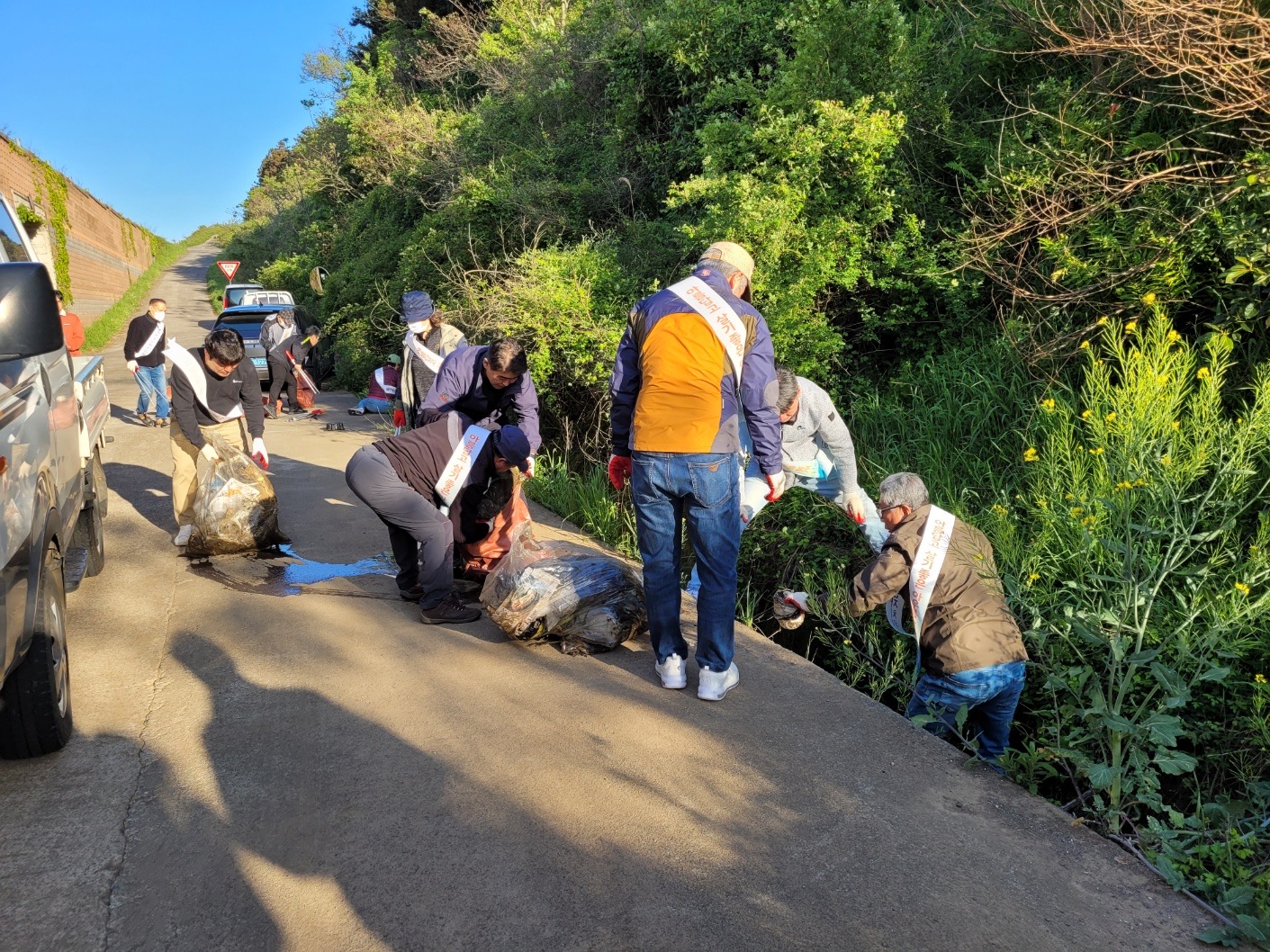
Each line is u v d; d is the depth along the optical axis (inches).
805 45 283.4
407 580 192.7
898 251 262.1
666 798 119.6
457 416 183.0
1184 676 143.8
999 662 142.2
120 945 92.4
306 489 297.7
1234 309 190.1
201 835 110.7
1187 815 138.5
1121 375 179.3
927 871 105.8
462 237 474.0
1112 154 220.8
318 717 141.2
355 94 1003.3
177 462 229.8
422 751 130.8
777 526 224.4
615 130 454.3
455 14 813.2
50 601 129.8
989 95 295.6
